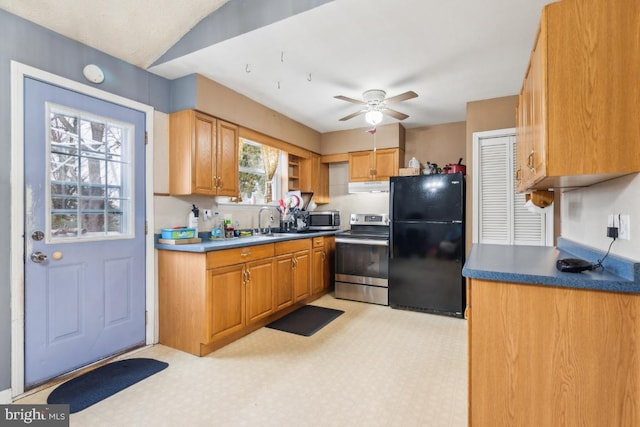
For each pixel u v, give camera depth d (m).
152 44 2.45
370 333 2.95
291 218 4.25
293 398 1.92
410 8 1.89
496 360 1.34
